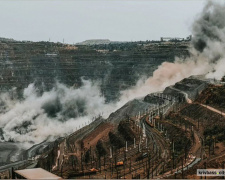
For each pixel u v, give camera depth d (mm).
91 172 175500
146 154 192500
